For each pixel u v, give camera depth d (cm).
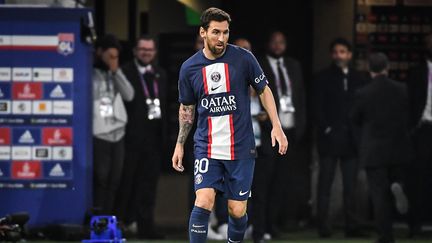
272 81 4366
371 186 4078
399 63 4966
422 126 4606
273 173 4319
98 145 4219
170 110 4956
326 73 4541
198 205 2962
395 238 4491
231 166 2980
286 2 4981
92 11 4006
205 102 2972
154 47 4331
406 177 4591
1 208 4028
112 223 3816
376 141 4047
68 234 3950
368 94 4062
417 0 4956
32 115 4025
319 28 4962
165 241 4241
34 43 4006
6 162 4028
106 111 4209
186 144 4178
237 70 2959
